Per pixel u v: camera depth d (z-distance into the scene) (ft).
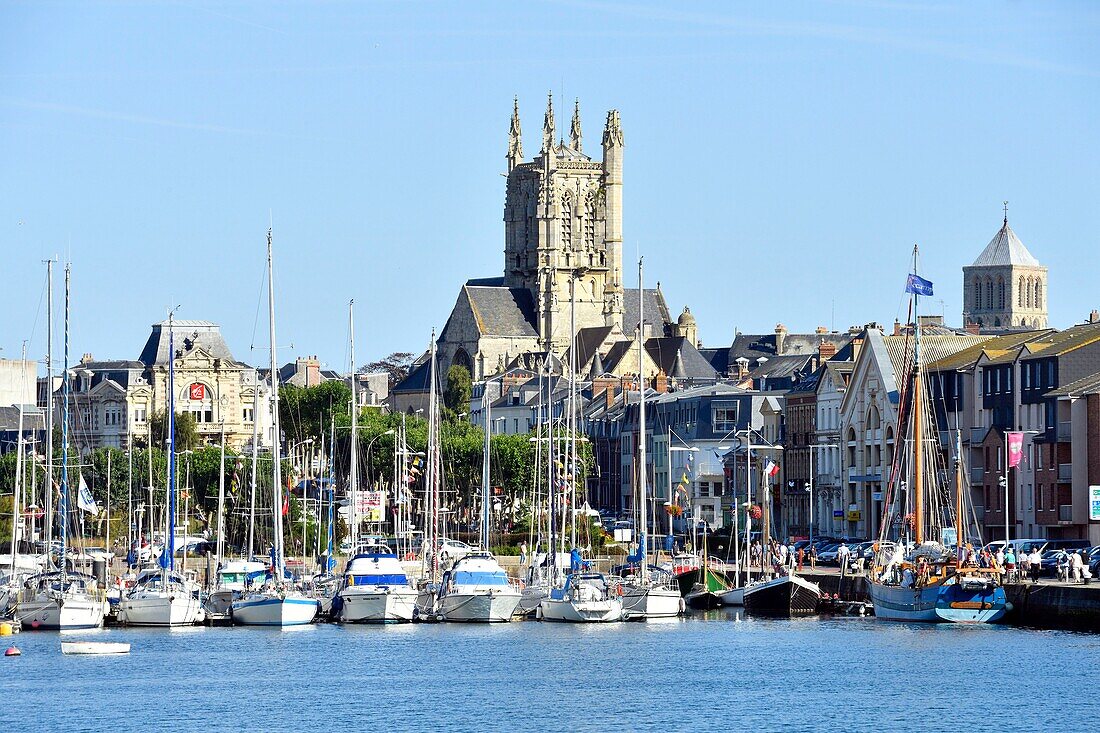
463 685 581.94
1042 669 587.27
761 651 648.79
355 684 583.99
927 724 514.27
